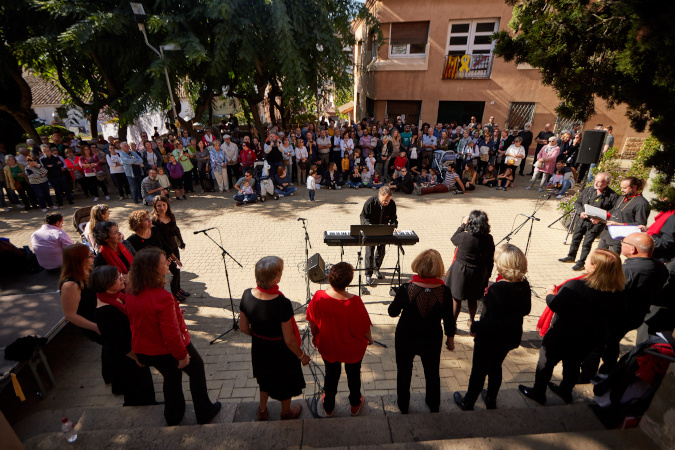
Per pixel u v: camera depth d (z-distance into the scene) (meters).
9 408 3.34
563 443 2.04
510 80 13.85
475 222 3.73
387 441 2.36
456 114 15.01
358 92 19.52
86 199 10.08
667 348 2.31
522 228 7.70
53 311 4.04
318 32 11.36
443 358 3.90
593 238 5.63
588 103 2.27
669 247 3.96
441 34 13.94
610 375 2.58
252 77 12.73
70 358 4.04
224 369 3.79
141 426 2.68
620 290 2.45
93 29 9.62
